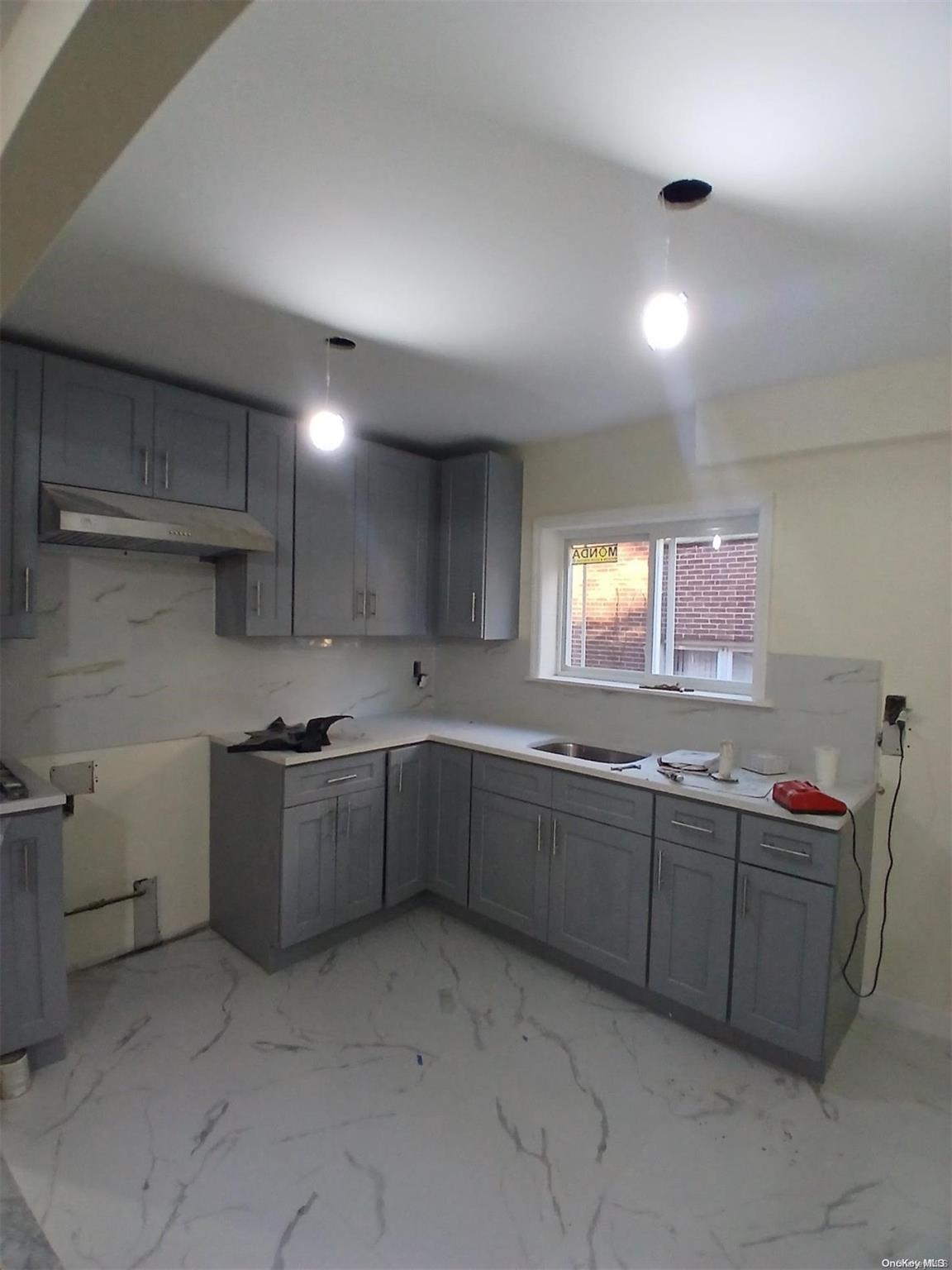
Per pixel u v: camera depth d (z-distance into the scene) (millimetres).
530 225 1609
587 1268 1560
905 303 1963
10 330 2250
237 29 1059
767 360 2424
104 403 2422
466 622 3553
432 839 3307
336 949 2957
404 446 3684
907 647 2492
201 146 1341
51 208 1236
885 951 2549
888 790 2533
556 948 2830
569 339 2264
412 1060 2240
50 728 2635
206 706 3078
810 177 1401
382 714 3854
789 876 2184
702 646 3170
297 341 2309
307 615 3090
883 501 2531
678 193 1471
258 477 2883
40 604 2592
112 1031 2340
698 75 1146
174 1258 1543
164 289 1956
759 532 2828
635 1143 1917
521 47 1095
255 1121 1948
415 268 1818
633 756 3088
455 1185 1763
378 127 1285
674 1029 2457
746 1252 1604
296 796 2738
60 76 944
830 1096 2121
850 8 1002
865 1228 1669
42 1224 1610
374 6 1018
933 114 1208
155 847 2930
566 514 3488
